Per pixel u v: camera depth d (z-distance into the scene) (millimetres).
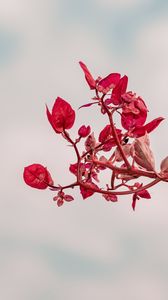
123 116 790
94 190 780
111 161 779
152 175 756
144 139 767
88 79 759
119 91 766
